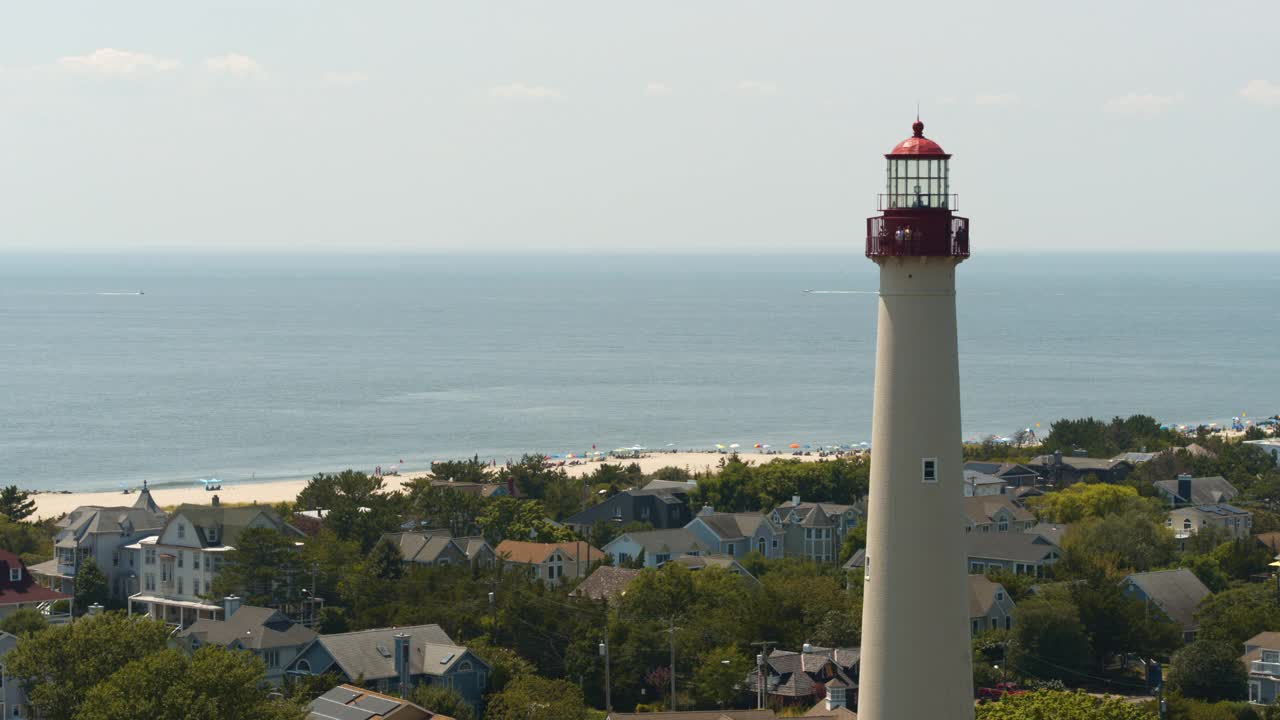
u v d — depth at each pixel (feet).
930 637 263.29
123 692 469.98
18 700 574.56
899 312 263.49
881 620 265.75
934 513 262.88
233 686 478.59
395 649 645.92
